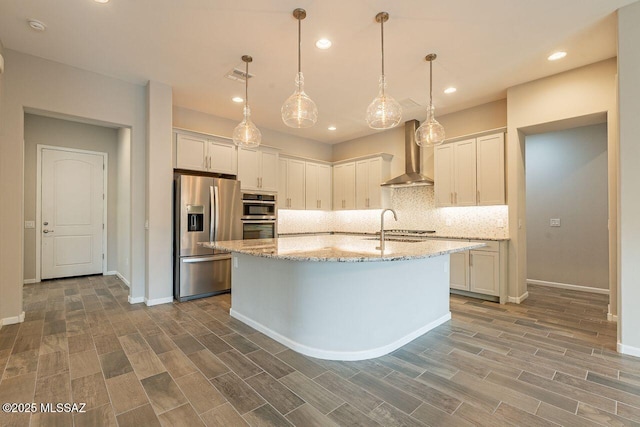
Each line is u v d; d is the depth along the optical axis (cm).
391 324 262
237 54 326
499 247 402
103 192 585
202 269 429
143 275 402
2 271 311
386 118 275
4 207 310
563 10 256
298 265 263
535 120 382
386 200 591
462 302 408
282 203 583
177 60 338
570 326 318
